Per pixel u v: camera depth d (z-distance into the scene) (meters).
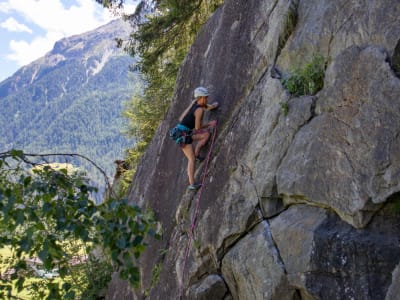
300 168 5.16
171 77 18.00
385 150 4.28
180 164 8.36
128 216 3.15
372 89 4.55
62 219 3.13
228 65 7.70
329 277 4.57
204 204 6.76
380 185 4.28
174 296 6.91
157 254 8.11
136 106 22.23
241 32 7.64
